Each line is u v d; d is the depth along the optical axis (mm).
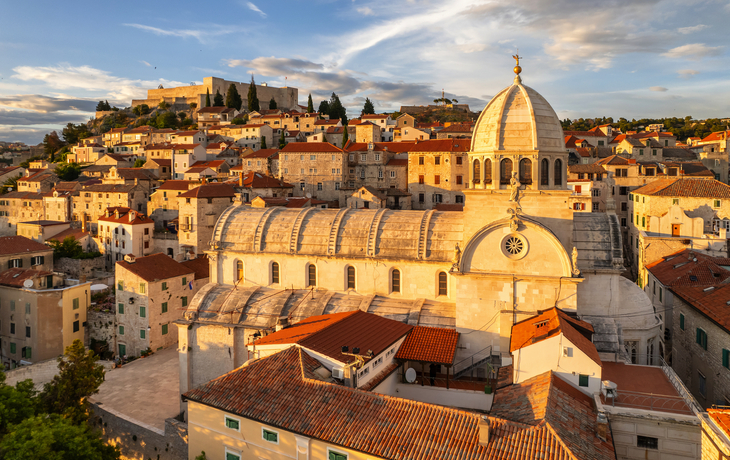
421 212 55156
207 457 38250
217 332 53000
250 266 57344
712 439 25688
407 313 49344
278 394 36219
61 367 50062
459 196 128875
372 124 164875
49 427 36531
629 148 132500
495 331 44562
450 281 50469
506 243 44031
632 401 34812
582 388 35688
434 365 46500
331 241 53875
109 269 114625
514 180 43469
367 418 32562
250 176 127875
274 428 34312
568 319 39969
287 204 112500
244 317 53062
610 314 45188
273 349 42688
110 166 181375
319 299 52594
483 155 45719
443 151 129375
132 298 77250
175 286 80312
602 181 110312
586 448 28719
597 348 42625
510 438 29094
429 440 30078
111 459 40500
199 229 103125
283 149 143250
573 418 31422
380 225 53625
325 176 139250
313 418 33438
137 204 131375
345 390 35125
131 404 59500
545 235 42750
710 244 76000
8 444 33562
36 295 74562
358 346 40812
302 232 55688
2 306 78875
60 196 137000
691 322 50625
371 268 52688
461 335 45531
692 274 57125
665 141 145500
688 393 34469
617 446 33469
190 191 105375
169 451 47219
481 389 42594
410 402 33281
